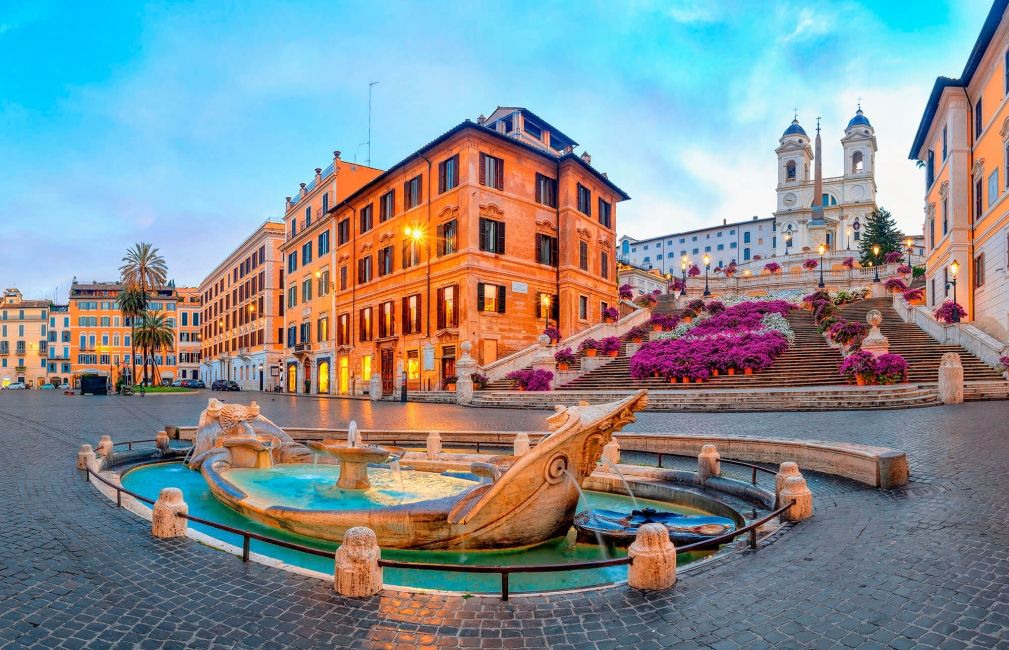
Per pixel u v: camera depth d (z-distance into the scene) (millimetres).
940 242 36062
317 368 52375
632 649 3953
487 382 31031
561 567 4840
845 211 100500
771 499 7895
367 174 51500
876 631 4086
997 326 27953
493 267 36344
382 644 4059
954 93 32781
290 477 10383
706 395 20297
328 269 50844
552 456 6844
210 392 57125
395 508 7051
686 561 6863
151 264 68688
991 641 3879
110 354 106125
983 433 12188
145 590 5023
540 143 47062
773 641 4016
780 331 30328
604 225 45625
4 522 7195
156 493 10258
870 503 7629
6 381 109000
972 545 5734
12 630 4254
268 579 5285
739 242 111438
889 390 18391
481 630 4262
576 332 40312
